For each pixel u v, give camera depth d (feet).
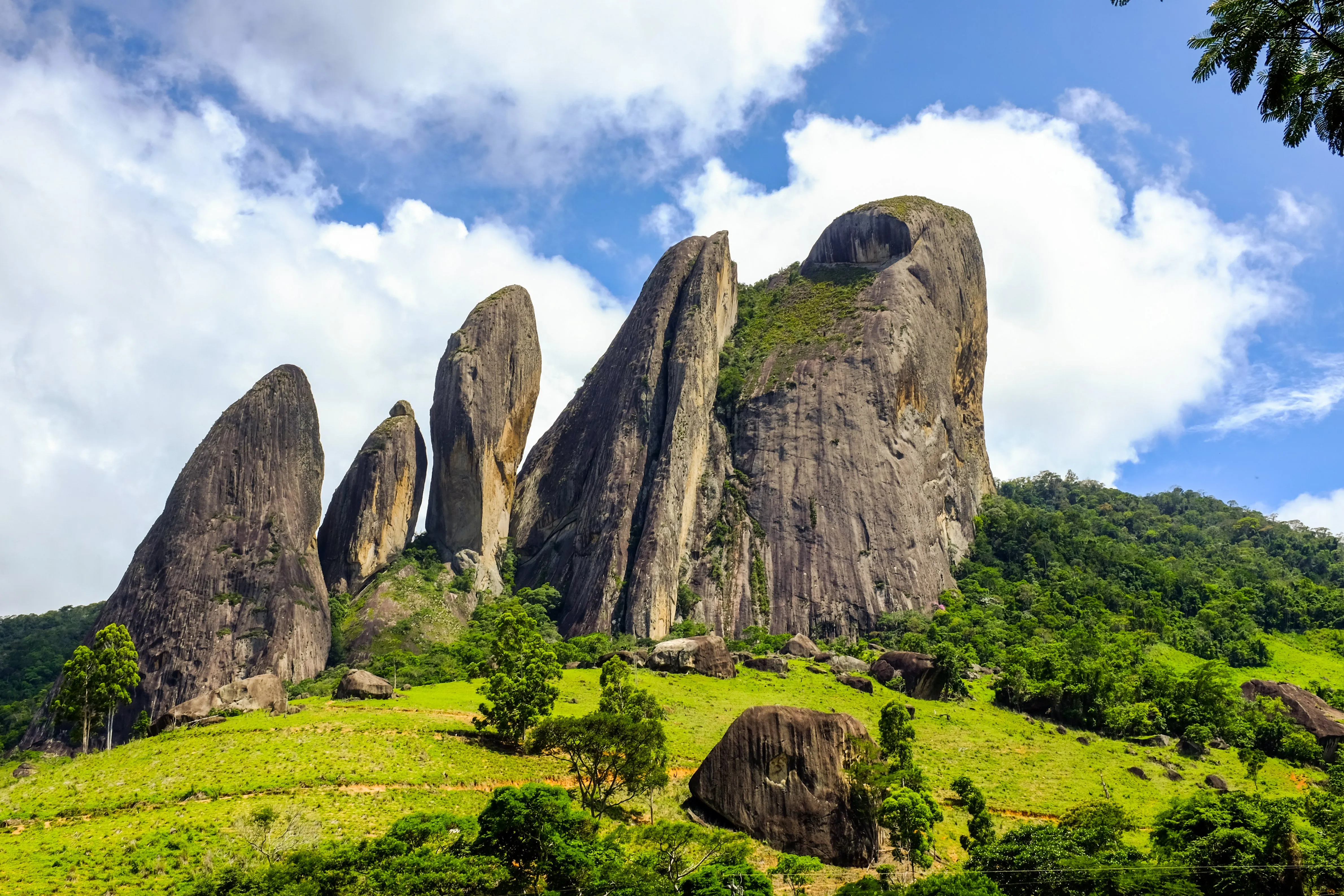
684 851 132.46
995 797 197.88
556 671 216.13
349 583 374.84
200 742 179.01
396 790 161.48
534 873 118.83
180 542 330.75
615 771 161.89
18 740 299.38
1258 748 252.83
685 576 392.27
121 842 132.46
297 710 212.23
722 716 234.58
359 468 394.93
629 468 407.23
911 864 148.25
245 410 360.69
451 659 300.40
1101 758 232.73
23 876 121.80
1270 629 410.72
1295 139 57.88
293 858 117.60
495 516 411.75
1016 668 281.54
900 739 203.72
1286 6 54.90
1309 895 134.82
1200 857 140.56
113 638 228.63
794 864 141.18
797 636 340.18
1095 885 131.95
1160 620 379.14
